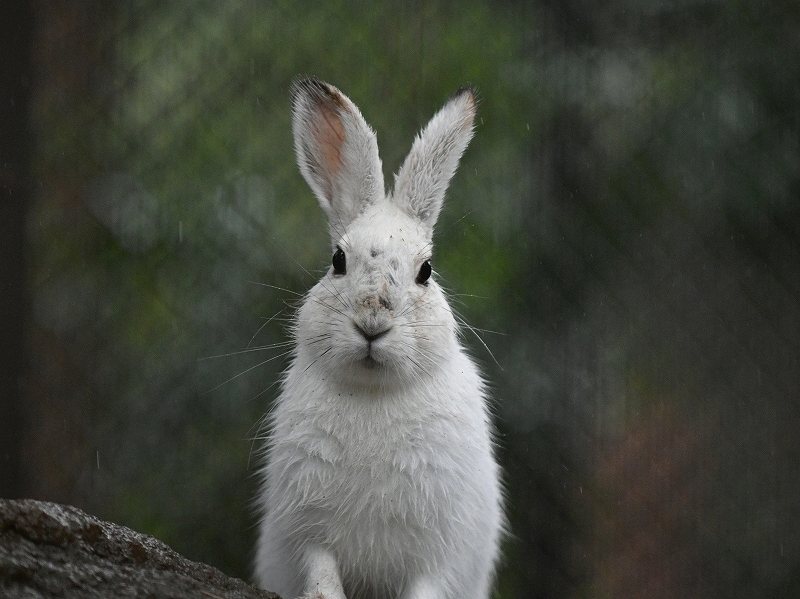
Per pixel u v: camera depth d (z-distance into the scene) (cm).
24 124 1037
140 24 1126
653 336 1234
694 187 1260
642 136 1247
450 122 842
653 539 1217
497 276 1168
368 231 769
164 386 1104
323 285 765
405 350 726
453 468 748
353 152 829
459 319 1058
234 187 1125
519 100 1205
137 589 586
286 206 1128
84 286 1098
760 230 1284
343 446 737
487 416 823
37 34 1061
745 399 1264
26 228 1040
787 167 1295
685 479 1239
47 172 1090
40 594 555
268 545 800
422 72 1188
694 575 1227
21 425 1043
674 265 1247
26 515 567
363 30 1178
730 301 1266
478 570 800
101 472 1087
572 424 1180
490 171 1189
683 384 1246
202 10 1143
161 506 1094
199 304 1110
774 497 1262
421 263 767
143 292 1107
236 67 1143
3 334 1034
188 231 1115
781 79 1304
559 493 1174
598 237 1210
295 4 1165
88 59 1105
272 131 1139
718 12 1288
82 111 1102
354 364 723
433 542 748
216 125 1133
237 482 1100
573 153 1208
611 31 1243
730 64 1288
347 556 754
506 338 1165
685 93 1269
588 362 1196
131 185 1111
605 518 1197
